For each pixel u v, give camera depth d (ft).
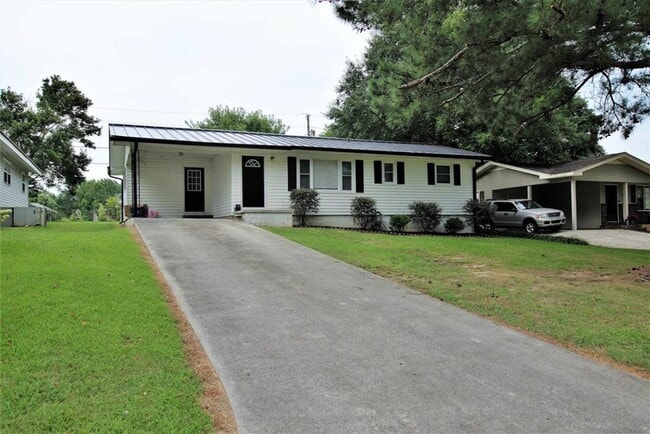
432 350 14.26
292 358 13.28
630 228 67.82
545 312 18.76
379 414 10.12
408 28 28.50
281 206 54.03
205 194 58.59
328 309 18.43
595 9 21.53
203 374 11.99
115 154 56.85
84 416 9.25
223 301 19.01
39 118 99.60
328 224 56.75
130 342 13.48
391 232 55.93
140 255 27.71
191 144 47.65
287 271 25.43
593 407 10.68
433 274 26.48
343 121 98.73
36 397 9.92
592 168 66.13
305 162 55.83
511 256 35.40
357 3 29.66
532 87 30.96
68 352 12.35
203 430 9.14
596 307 19.65
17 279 19.06
